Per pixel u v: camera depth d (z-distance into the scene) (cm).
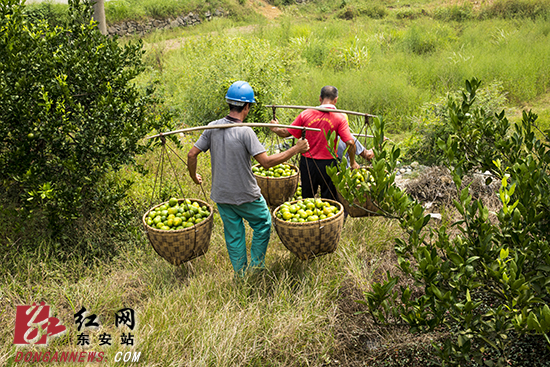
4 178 401
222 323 313
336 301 357
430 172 540
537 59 984
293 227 336
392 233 434
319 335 322
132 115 443
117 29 1856
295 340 313
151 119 467
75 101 432
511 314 220
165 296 354
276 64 800
